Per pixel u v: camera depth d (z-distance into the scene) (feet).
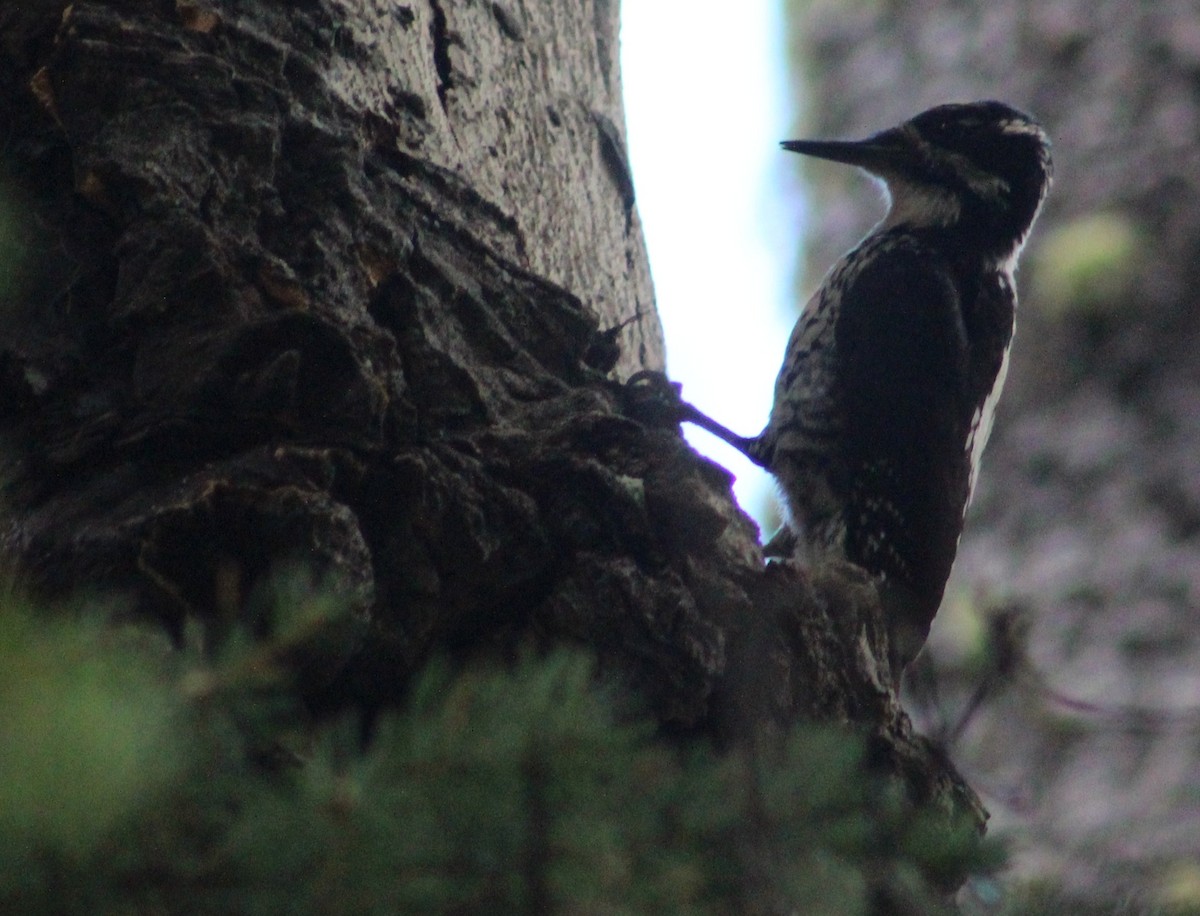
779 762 17.33
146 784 10.48
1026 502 43.32
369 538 17.80
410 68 23.11
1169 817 36.17
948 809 21.03
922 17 48.83
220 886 11.15
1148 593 40.93
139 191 18.81
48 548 16.78
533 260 24.90
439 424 19.53
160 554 16.51
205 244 18.53
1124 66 45.73
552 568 18.65
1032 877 16.66
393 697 17.83
